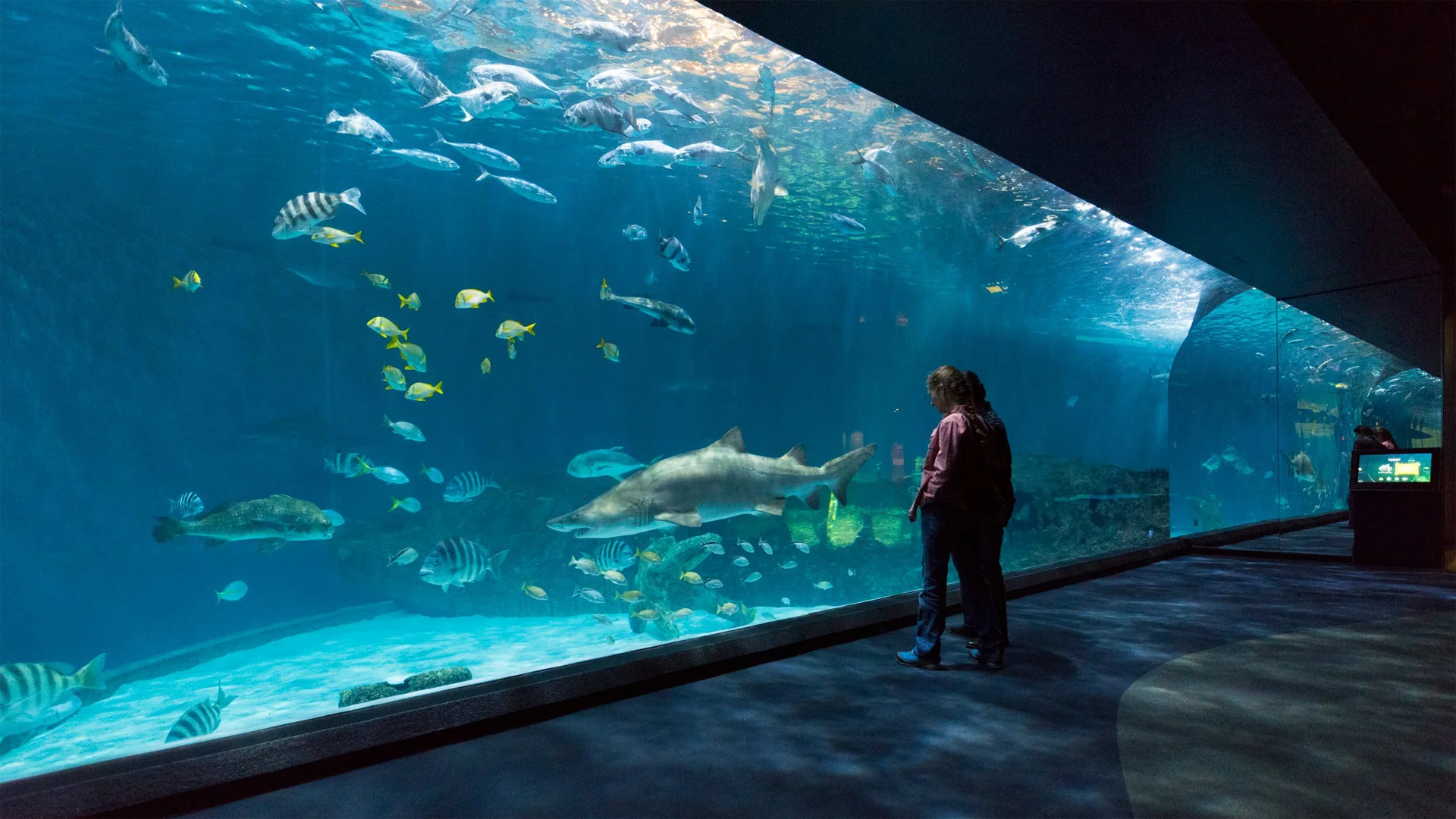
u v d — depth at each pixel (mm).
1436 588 6789
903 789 2416
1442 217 7988
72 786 2148
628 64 14336
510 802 2320
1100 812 2230
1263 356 22031
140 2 14117
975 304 44469
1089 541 20922
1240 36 4160
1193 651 4398
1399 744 2842
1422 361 12766
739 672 3906
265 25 14969
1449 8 4449
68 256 29484
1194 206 7297
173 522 8391
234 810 2246
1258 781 2471
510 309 46375
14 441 32469
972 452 4039
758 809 2260
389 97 18812
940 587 4020
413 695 2910
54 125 20469
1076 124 5496
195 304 33500
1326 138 5570
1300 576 7609
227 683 12461
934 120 5461
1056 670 3973
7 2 14094
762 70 11391
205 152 22766
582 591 11719
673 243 9812
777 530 17000
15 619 28953
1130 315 33438
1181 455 33719
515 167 11758
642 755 2736
